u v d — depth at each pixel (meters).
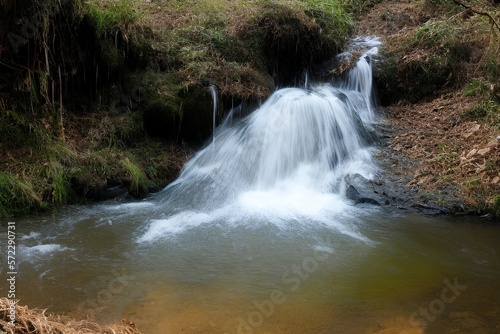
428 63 7.60
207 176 5.75
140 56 6.17
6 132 5.18
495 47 7.38
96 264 4.00
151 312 3.40
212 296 3.61
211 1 7.86
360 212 5.11
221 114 6.20
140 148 5.80
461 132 6.44
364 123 6.86
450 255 4.28
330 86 7.25
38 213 4.84
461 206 5.07
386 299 3.61
